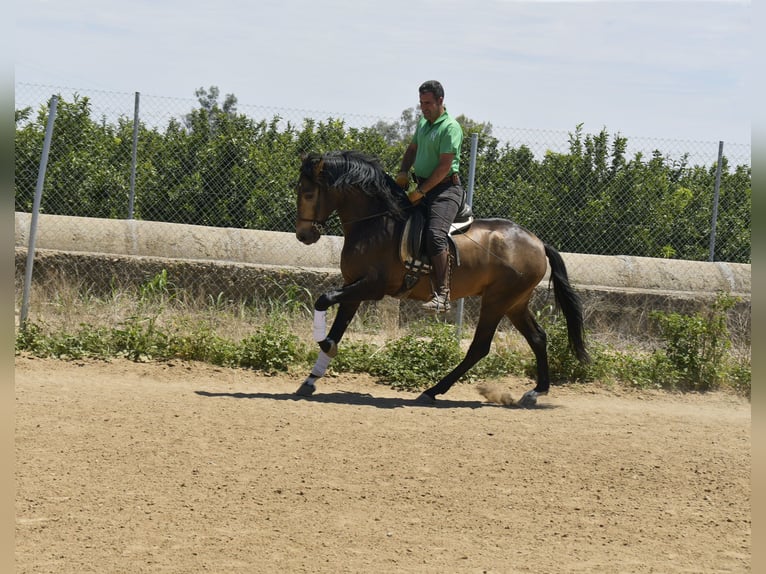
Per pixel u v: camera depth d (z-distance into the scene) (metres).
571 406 8.93
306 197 8.26
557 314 11.50
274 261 12.42
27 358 9.09
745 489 6.20
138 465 5.94
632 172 13.69
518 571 4.64
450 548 4.90
